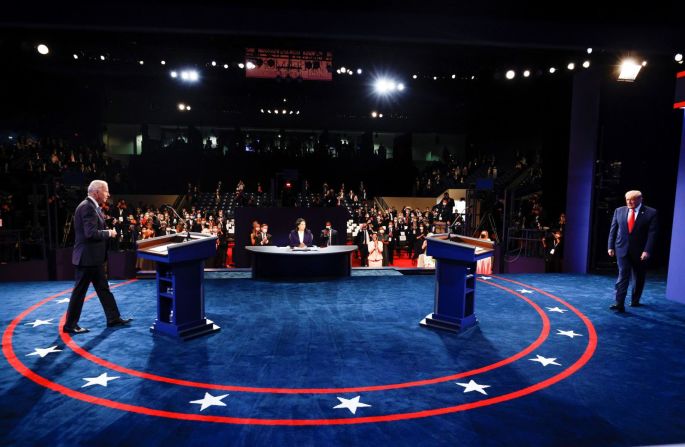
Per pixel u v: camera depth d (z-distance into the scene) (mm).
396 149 25812
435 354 5031
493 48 10023
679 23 5719
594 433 3418
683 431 3471
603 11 5648
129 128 24828
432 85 19250
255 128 24688
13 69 16422
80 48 11789
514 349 5203
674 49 5867
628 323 6207
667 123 10383
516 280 9016
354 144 26375
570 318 6426
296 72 12578
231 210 20547
